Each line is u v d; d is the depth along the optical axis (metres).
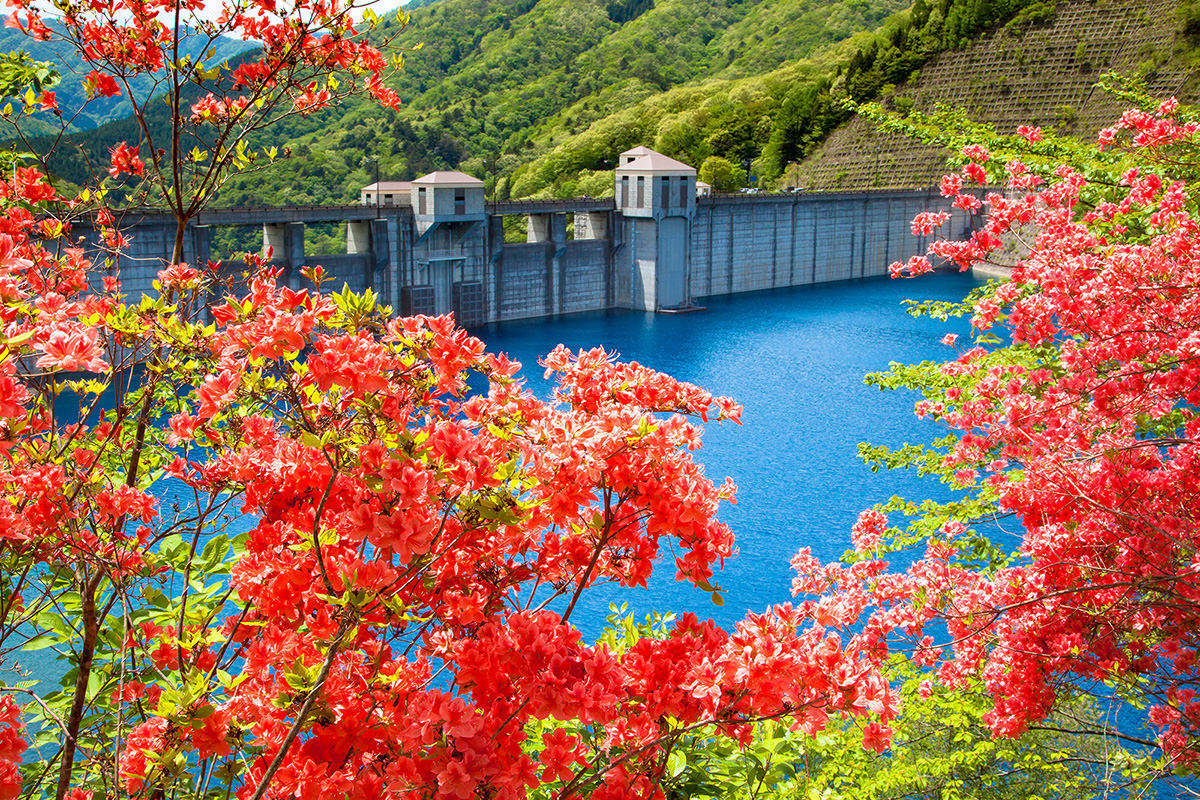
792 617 5.80
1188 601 10.21
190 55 9.31
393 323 5.89
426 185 100.56
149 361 6.92
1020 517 13.05
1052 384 13.25
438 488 5.50
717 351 106.31
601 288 127.38
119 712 5.78
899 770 12.98
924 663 12.38
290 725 5.87
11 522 6.20
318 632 6.00
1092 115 175.12
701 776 7.55
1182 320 11.63
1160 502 11.25
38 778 6.79
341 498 6.57
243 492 6.77
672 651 6.22
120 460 8.17
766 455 71.94
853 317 126.81
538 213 117.06
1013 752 13.70
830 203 154.88
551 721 7.81
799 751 7.94
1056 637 11.24
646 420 6.03
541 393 79.38
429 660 6.45
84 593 6.54
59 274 9.09
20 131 9.51
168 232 79.38
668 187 123.75
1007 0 197.75
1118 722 24.86
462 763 5.33
